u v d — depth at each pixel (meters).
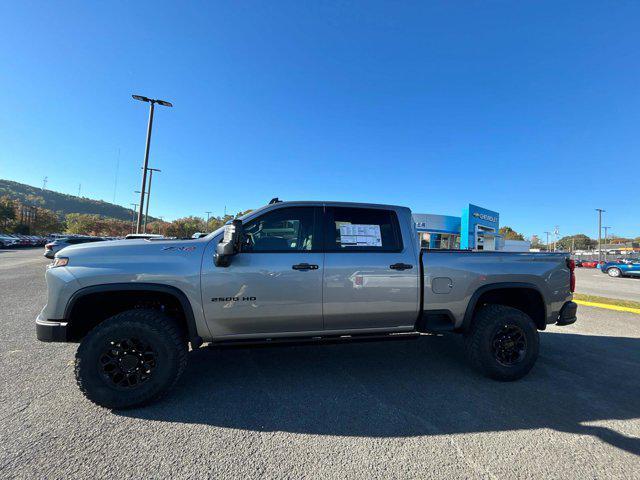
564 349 5.23
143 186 24.64
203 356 4.68
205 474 2.32
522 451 2.63
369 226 3.96
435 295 3.92
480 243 28.25
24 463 2.40
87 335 3.15
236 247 3.40
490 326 3.88
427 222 27.48
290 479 2.29
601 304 9.10
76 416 3.04
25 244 49.31
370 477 2.32
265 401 3.38
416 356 4.77
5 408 3.16
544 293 4.20
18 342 5.05
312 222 3.85
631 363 4.60
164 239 3.80
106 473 2.31
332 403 3.35
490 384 3.86
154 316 3.27
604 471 2.42
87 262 3.29
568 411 3.25
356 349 5.07
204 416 3.07
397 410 3.23
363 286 3.73
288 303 3.57
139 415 3.08
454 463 2.48
